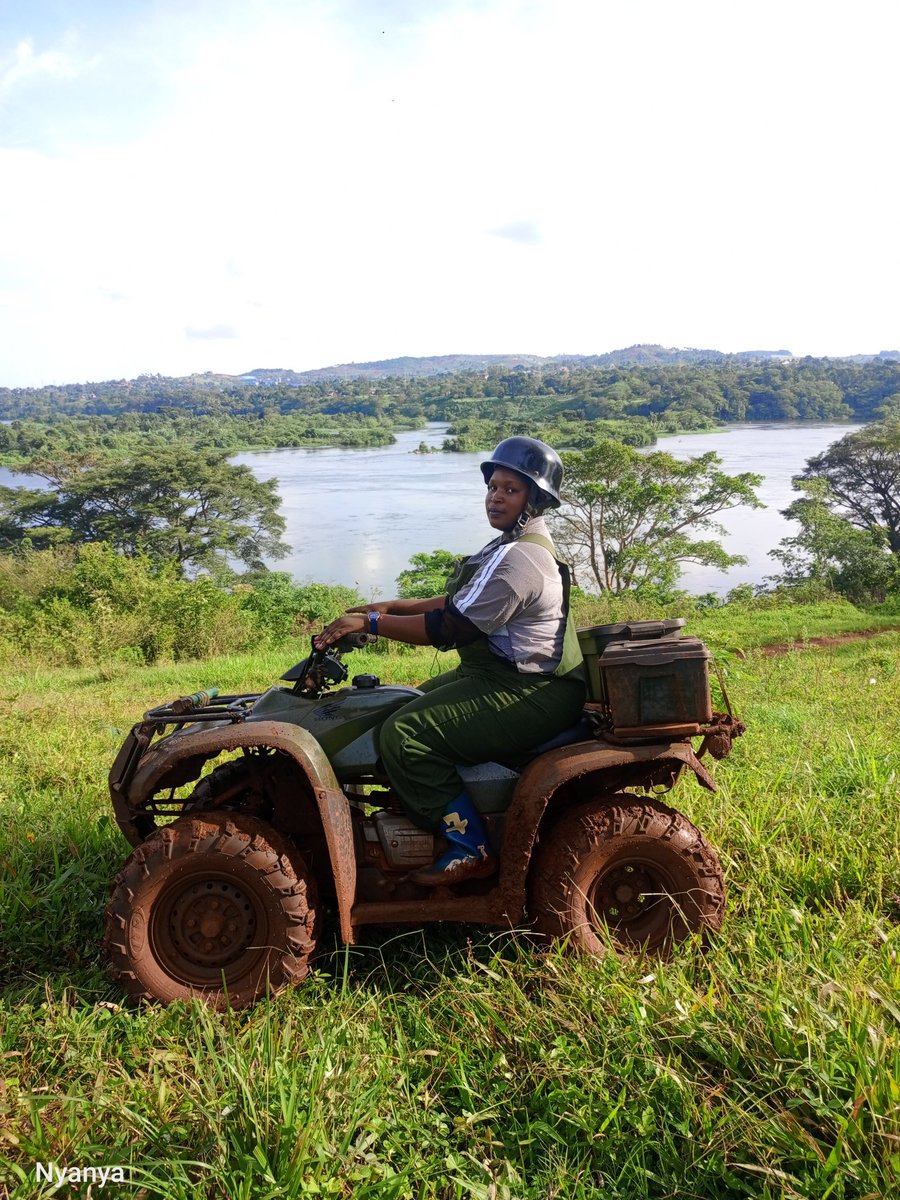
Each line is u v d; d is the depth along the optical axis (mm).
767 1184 2072
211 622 16672
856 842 3879
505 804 3225
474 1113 2357
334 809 2990
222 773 3602
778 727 6688
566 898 3096
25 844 4172
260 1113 2229
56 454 70062
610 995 2756
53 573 30672
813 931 3189
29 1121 2404
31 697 9367
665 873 3176
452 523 67312
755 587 37906
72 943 3363
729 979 2828
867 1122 2201
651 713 3049
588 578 40688
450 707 3145
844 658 12641
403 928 3434
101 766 5742
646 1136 2256
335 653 3340
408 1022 2836
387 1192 2066
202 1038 2676
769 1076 2357
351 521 69625
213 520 55812
